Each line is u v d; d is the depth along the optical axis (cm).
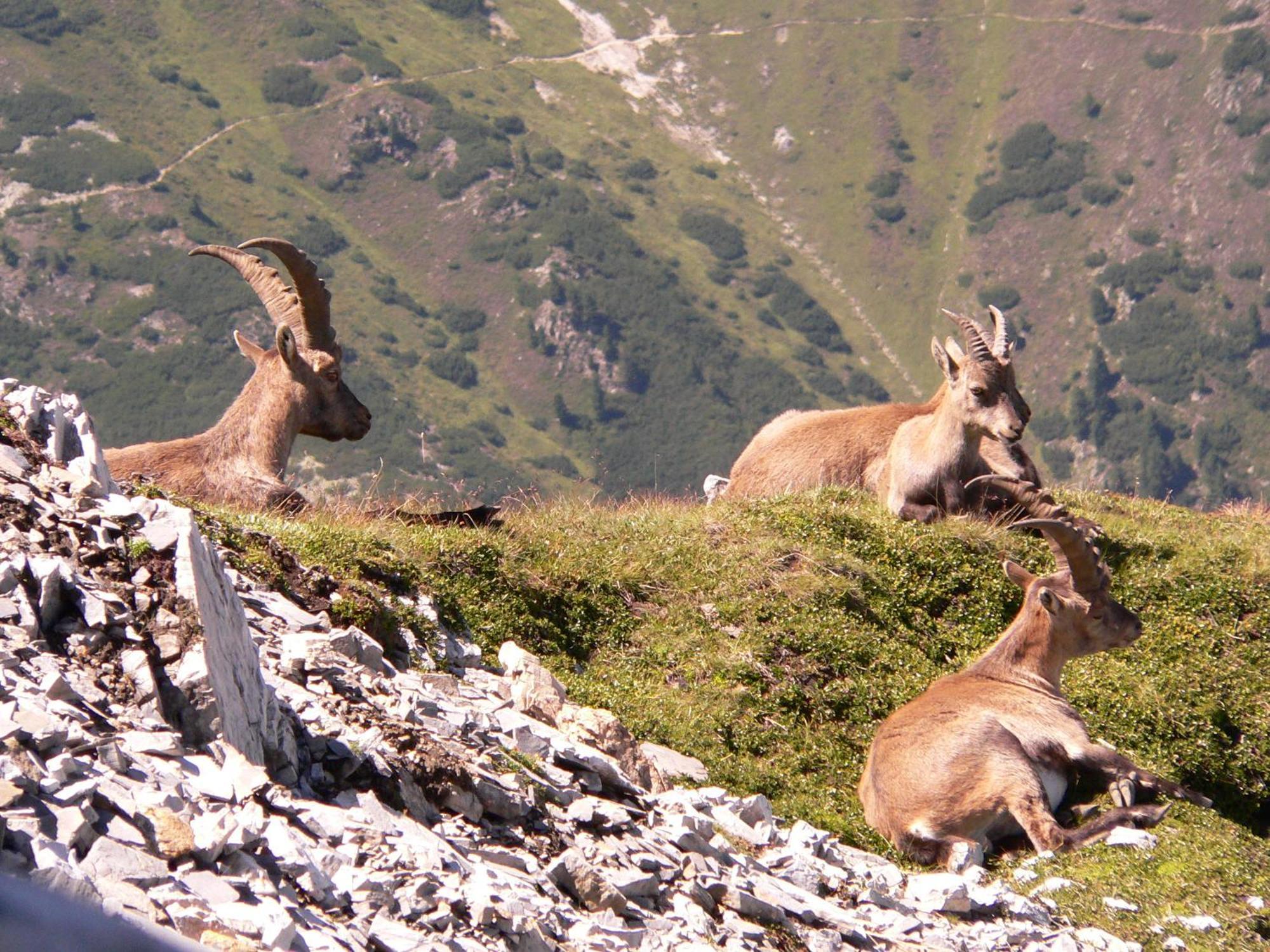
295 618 3222
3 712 1741
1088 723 4209
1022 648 3769
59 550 2245
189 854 1709
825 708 4112
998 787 3303
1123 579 5053
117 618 2128
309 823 2039
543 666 4066
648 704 4006
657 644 4353
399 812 2342
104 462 2864
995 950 2762
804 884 2895
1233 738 4269
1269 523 6122
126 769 1828
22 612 2039
